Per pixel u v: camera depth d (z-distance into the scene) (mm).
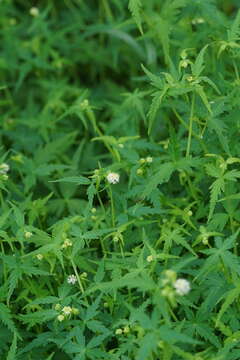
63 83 9359
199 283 5562
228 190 6043
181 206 6656
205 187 6559
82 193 7754
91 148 8195
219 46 7020
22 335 5961
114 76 10141
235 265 5188
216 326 5266
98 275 5676
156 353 4859
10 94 9969
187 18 7453
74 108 7234
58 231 5742
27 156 8531
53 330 5641
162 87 5855
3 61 9430
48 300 5531
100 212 6637
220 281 5602
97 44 10414
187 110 6355
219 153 6332
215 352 5473
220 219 6008
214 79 6973
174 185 6938
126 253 5812
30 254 5543
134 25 8805
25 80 10164
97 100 9492
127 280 4832
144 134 8102
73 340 5617
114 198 6336
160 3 9102
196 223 6332
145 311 5895
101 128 8875
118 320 5531
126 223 5773
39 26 9672
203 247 6246
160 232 6273
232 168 6445
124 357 5254
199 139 6223
